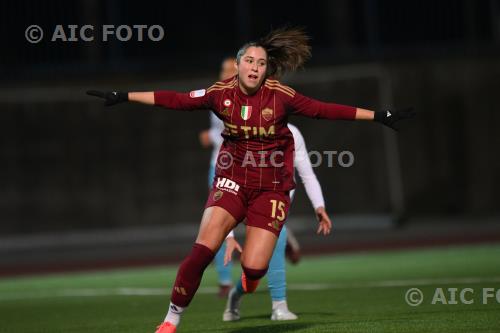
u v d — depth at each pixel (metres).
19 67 57.59
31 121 56.62
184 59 60.00
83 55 58.69
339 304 24.42
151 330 20.36
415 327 18.42
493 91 61.59
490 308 21.28
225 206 16.70
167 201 57.44
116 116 57.38
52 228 56.31
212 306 25.89
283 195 17.00
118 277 39.03
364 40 61.91
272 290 20.95
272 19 61.69
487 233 52.41
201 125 57.91
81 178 56.81
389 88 60.09
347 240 54.12
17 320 24.64
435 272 33.22
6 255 55.41
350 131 58.28
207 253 16.39
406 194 59.78
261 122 16.58
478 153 61.06
